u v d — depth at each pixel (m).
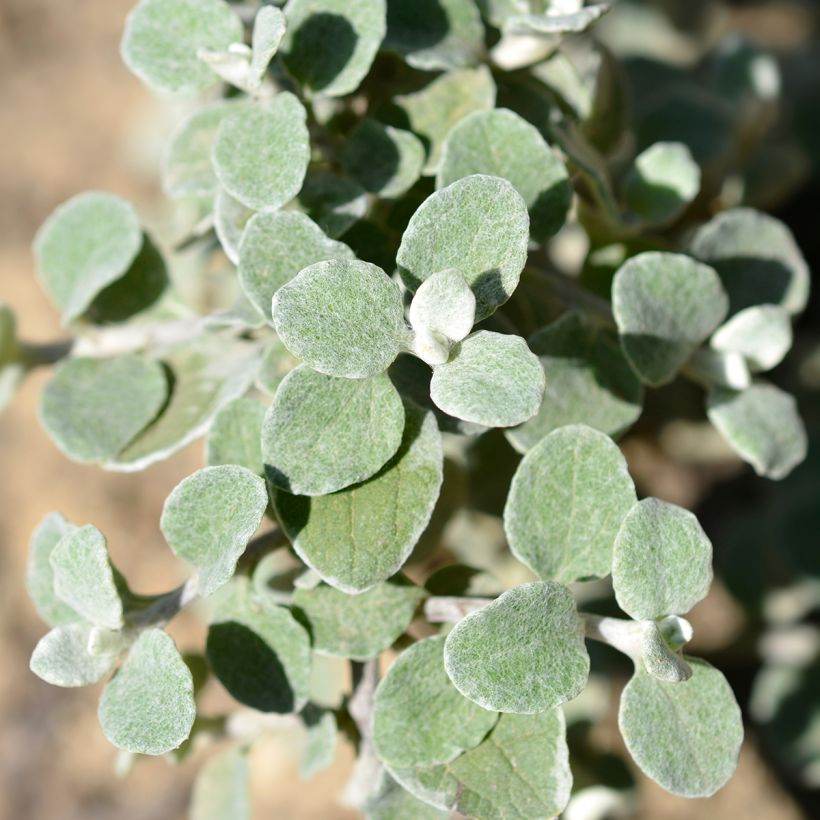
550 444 0.23
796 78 0.43
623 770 0.33
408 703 0.23
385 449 0.22
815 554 0.36
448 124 0.26
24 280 0.60
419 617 0.24
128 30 0.25
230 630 0.24
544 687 0.21
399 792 0.24
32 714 0.55
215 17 0.24
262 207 0.23
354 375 0.21
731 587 0.39
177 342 0.27
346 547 0.22
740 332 0.26
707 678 0.22
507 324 0.25
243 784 0.28
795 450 0.27
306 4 0.25
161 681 0.22
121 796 0.53
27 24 0.66
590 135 0.29
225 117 0.24
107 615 0.22
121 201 0.27
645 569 0.22
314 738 0.26
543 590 0.21
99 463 0.26
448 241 0.22
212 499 0.22
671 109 0.35
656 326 0.25
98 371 0.27
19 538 0.56
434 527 0.27
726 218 0.27
